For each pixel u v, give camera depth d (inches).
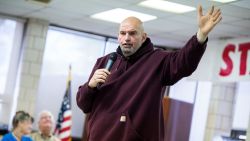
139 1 255.6
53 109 375.9
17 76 365.7
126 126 90.1
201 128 369.7
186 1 239.5
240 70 304.0
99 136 93.0
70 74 361.7
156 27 328.8
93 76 95.4
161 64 94.3
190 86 391.9
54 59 378.0
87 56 390.3
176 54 92.4
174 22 301.0
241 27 284.4
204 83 376.8
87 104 98.4
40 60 362.3
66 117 347.3
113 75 96.3
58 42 379.9
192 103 381.4
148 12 282.7
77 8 299.7
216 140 331.9
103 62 103.4
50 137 282.7
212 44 336.2
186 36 344.5
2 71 362.9
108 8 286.5
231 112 338.3
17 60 366.3
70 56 384.2
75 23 357.7
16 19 362.0
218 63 327.6
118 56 100.5
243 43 307.6
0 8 341.1
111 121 92.4
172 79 92.9
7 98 362.9
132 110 91.0
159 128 92.7
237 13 250.5
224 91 336.8
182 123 370.3
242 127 326.0
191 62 88.7
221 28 296.0
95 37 392.2
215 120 334.6
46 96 373.7
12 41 364.2
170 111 357.7
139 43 95.0
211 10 87.5
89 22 345.4
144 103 91.4
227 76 316.2
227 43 322.7
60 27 377.4
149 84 92.7
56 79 378.0
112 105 93.7
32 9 323.6
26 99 357.7
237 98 336.2
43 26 362.0
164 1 248.5
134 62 97.0
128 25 93.7
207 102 370.3
